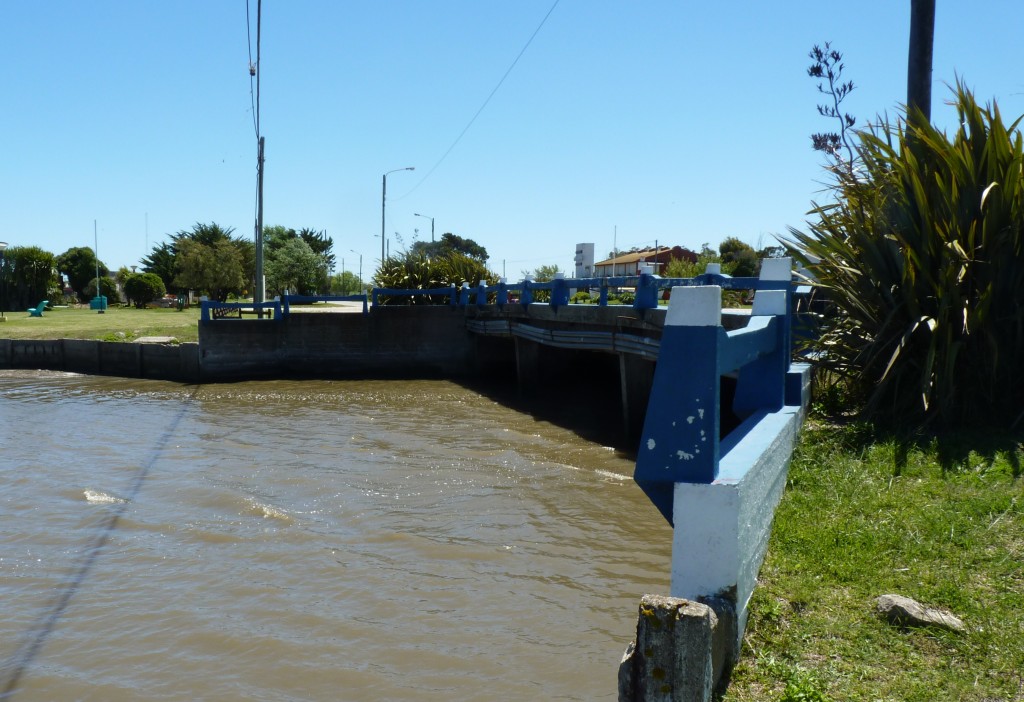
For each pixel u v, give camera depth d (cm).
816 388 741
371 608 637
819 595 399
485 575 697
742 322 905
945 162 685
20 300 5719
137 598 669
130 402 1861
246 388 2053
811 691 315
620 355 1268
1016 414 637
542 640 575
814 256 799
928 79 876
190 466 1142
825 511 498
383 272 2550
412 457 1156
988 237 652
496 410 1603
